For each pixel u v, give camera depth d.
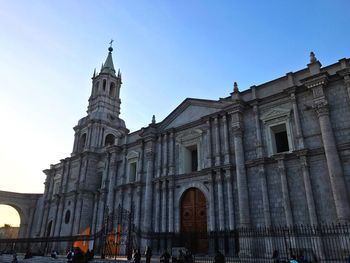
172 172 36.59
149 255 24.03
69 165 53.78
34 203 63.44
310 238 23.95
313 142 26.73
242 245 26.44
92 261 27.61
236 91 33.75
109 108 59.47
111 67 64.56
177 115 39.88
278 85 31.31
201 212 32.69
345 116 25.52
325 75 26.70
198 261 25.81
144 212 37.50
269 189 28.16
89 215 46.44
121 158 44.91
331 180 24.09
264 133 30.42
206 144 34.66
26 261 33.22
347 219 22.47
